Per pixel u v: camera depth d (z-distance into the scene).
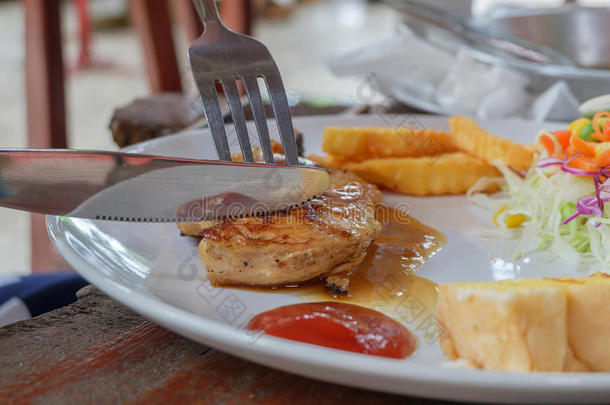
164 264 0.22
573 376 0.16
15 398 0.17
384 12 1.68
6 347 0.19
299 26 1.50
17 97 0.98
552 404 0.16
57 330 0.20
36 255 0.41
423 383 0.16
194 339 0.17
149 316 0.18
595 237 0.24
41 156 0.19
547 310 0.17
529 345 0.17
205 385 0.18
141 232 0.23
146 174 0.20
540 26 0.41
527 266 0.23
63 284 0.28
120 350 0.19
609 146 0.24
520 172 0.27
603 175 0.24
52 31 0.39
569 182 0.24
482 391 0.16
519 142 0.31
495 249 0.24
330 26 1.49
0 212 0.70
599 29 0.39
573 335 0.17
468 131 0.28
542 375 0.16
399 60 0.37
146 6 0.44
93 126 0.85
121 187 0.20
